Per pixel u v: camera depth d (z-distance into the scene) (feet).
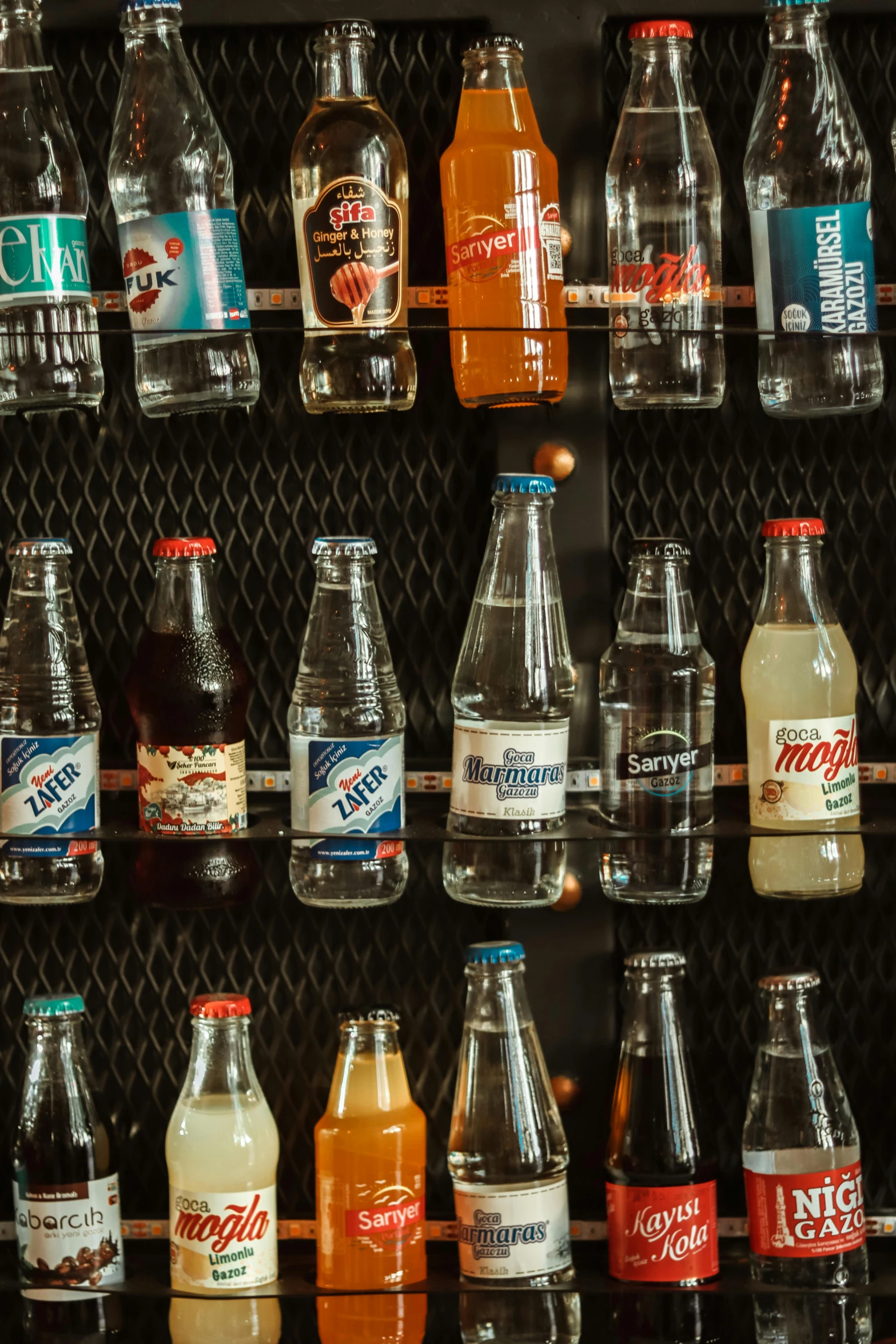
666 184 3.69
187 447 3.97
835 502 3.97
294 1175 3.99
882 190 3.92
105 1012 4.00
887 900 3.98
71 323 3.62
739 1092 3.98
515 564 3.65
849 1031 3.99
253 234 3.91
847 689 3.64
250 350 3.73
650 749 3.52
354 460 3.96
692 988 3.99
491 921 3.98
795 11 3.76
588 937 3.90
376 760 3.40
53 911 4.00
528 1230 3.52
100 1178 3.72
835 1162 3.64
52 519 3.97
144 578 3.99
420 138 3.88
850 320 3.43
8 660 3.68
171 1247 3.65
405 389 3.71
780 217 3.44
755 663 3.68
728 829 3.45
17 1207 3.74
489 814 3.38
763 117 3.81
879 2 3.81
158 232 3.34
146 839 3.43
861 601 3.99
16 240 3.38
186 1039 4.00
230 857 3.72
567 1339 3.60
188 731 3.55
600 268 3.84
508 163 3.50
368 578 3.78
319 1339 3.86
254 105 3.89
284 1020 4.00
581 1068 3.91
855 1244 3.59
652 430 3.94
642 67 3.73
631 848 3.57
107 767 3.98
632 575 3.67
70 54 3.88
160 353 3.68
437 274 3.89
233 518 3.98
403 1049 3.99
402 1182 3.58
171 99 3.78
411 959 3.99
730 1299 3.85
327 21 3.81
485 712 3.62
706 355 3.62
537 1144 3.61
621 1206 3.57
